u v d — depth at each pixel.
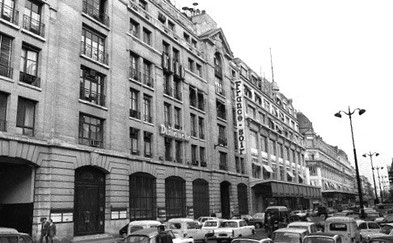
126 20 33.62
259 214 39.12
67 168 24.98
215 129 46.81
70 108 26.11
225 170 47.97
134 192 31.73
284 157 72.75
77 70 27.25
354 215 35.41
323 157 106.00
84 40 28.78
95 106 28.34
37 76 24.47
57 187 24.03
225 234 24.91
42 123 24.11
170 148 37.72
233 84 54.66
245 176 53.09
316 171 98.69
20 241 11.95
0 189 24.48
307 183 87.88
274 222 30.16
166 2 41.78
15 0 23.84
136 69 34.47
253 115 60.59
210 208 42.69
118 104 30.83
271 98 71.19
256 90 63.78
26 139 22.62
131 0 34.84
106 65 30.06
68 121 25.77
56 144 24.33
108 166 28.67
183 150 39.47
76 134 26.33
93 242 24.50
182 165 38.41
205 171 42.94
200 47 47.97
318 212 50.38
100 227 27.67
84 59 28.11
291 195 62.66
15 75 22.84
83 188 26.75
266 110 66.19
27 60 24.16
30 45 24.25
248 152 55.56
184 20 45.62
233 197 48.25
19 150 22.31
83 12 28.95
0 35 22.70
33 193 23.33
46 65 25.02
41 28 25.11
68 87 26.20
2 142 21.44
